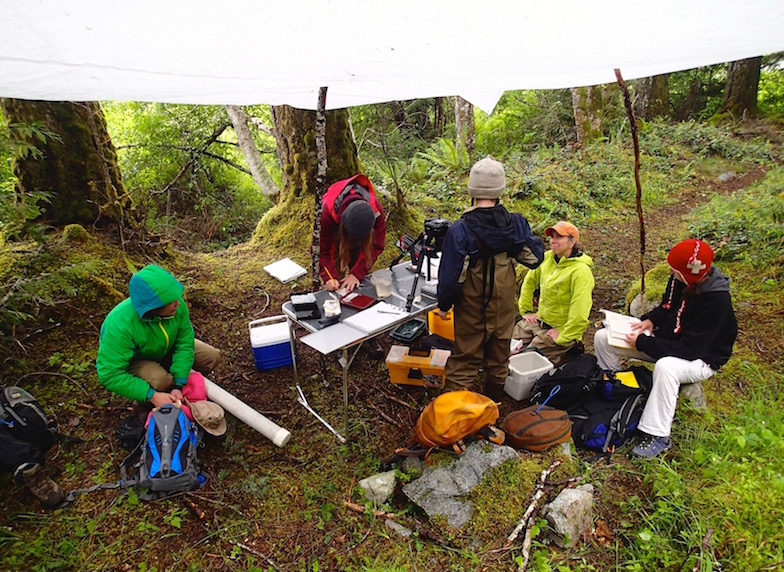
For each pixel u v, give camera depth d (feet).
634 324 10.77
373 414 10.87
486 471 8.71
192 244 26.61
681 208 25.80
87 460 9.25
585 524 8.07
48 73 5.82
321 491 8.94
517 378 11.07
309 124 18.04
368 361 12.71
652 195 26.94
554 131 44.09
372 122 33.45
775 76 49.47
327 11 4.86
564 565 7.49
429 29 5.54
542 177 26.73
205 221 28.99
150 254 15.53
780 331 12.91
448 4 4.91
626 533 7.93
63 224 13.99
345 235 11.57
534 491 8.46
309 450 9.91
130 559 7.59
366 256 11.86
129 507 8.36
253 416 10.00
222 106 29.04
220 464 9.48
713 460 8.63
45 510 8.26
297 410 11.02
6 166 13.25
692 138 36.11
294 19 4.92
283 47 5.69
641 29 6.08
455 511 8.24
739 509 7.74
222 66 6.18
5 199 11.21
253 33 5.22
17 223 13.25
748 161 33.17
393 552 7.82
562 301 12.01
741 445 8.67
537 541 7.82
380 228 12.11
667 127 38.63
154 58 5.67
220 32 5.08
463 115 33.22
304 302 9.93
